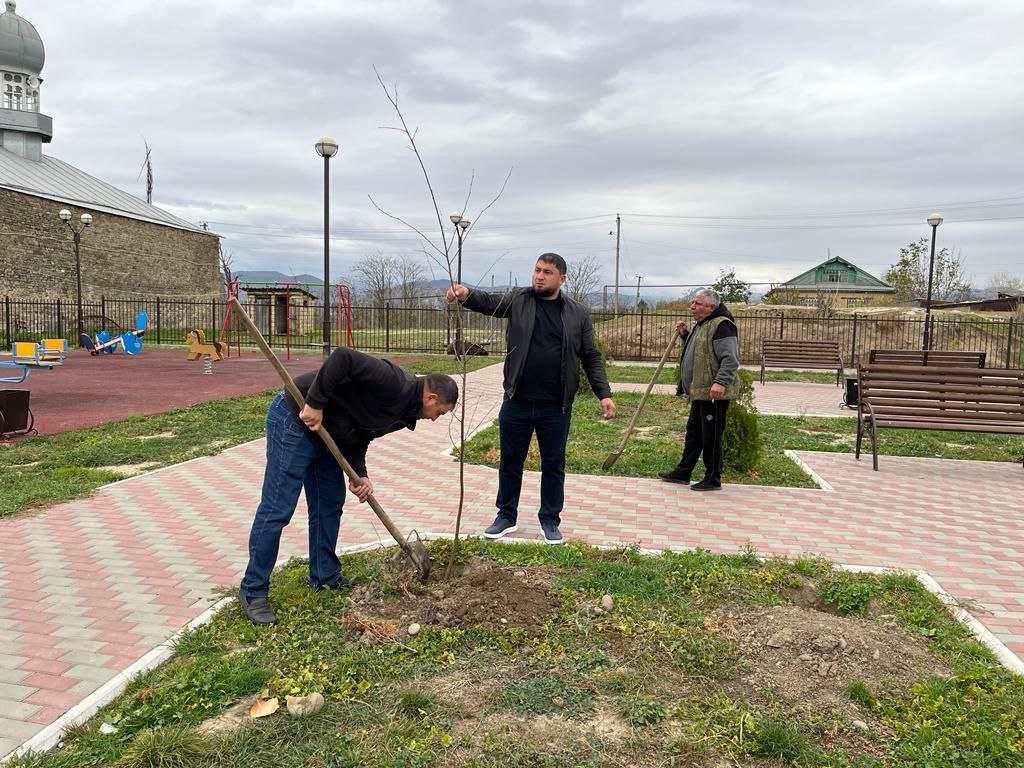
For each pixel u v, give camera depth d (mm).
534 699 2746
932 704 2703
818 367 16562
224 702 2688
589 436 8953
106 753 2395
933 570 4367
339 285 25688
